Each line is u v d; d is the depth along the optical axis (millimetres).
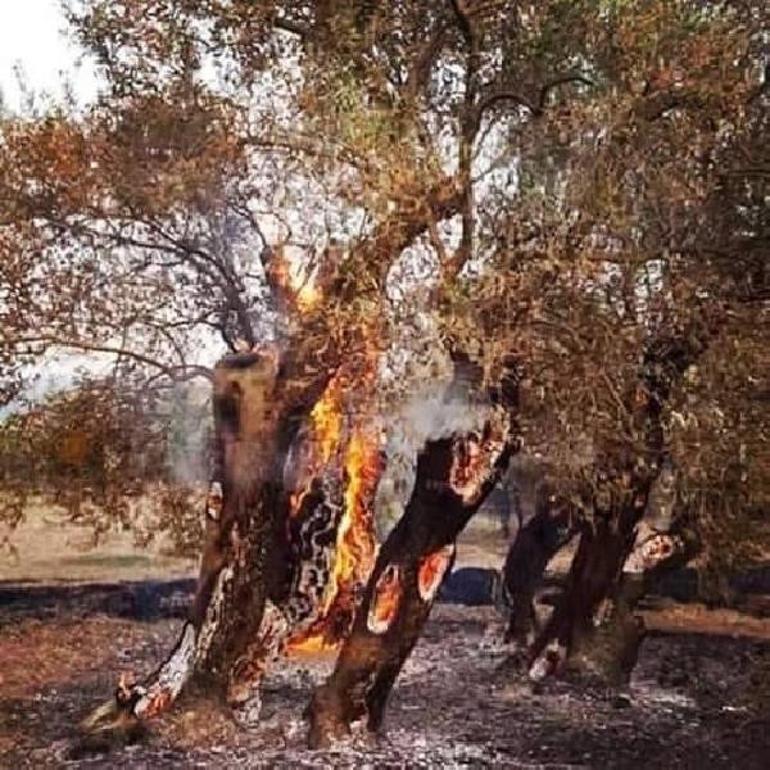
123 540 15656
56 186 8461
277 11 7020
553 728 7816
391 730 7496
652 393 6020
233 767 6551
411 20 6758
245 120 6902
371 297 5797
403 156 5871
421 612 6922
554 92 6383
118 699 7254
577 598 9141
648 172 5961
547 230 5730
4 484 9719
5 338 8672
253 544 7293
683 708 8531
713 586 9000
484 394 6168
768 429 6211
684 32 5996
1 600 13195
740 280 6418
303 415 7137
